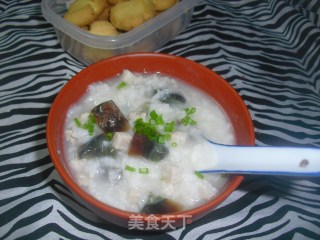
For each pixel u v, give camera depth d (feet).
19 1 1.16
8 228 0.67
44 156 0.78
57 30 0.96
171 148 0.65
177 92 0.77
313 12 1.15
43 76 0.95
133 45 0.93
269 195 0.76
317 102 0.95
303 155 0.55
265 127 0.88
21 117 0.86
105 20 1.00
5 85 0.92
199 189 0.62
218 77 0.74
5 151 0.79
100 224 0.70
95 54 0.93
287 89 0.98
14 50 1.01
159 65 0.78
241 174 0.60
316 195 0.77
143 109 0.73
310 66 1.04
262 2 1.22
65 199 0.72
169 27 1.01
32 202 0.71
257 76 1.00
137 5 0.95
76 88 0.72
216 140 0.71
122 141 0.64
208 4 1.20
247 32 1.13
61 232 0.68
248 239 0.69
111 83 0.77
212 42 1.08
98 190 0.62
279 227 0.71
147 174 0.63
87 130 0.67
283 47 1.09
